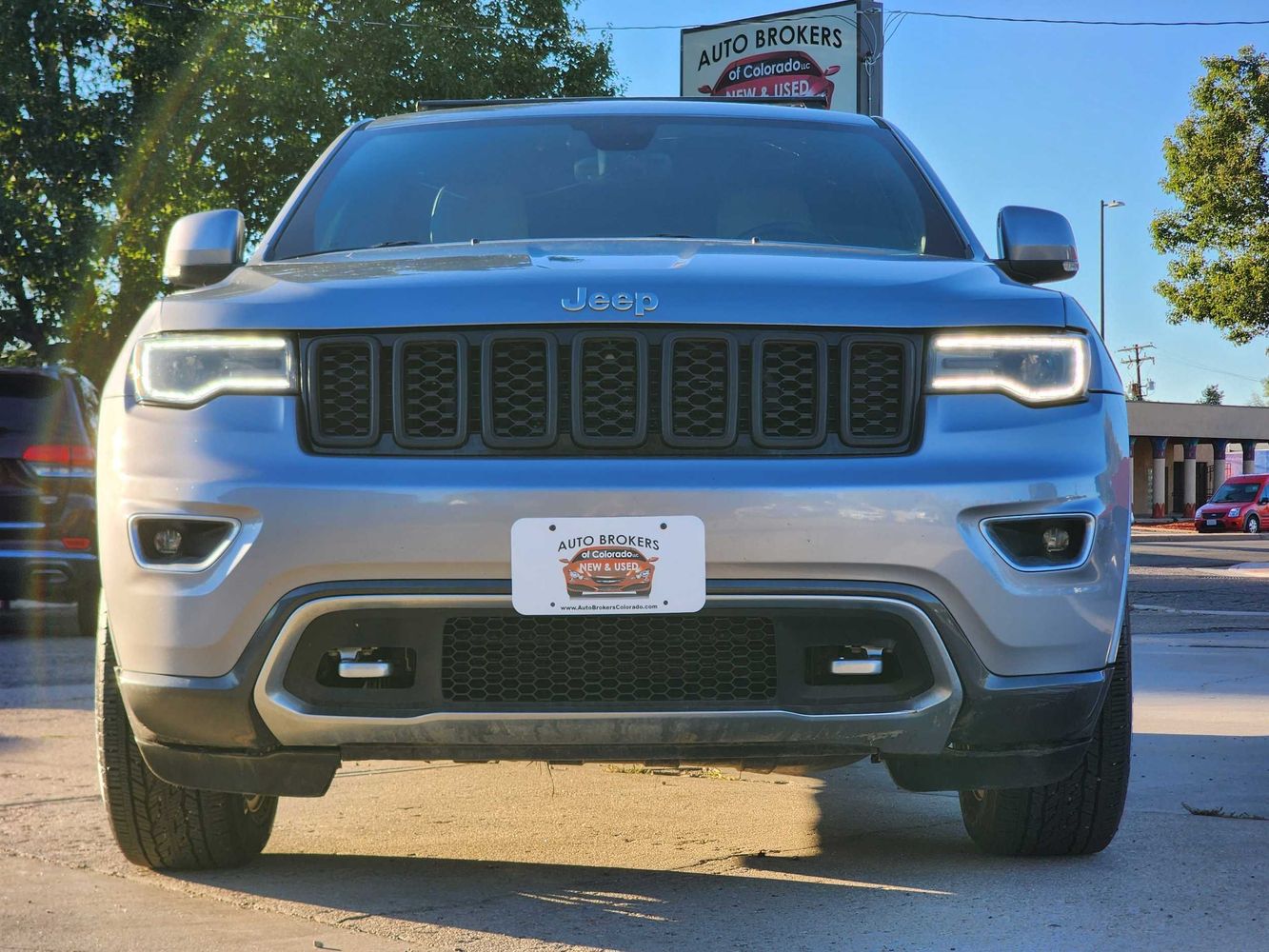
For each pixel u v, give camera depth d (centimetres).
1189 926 277
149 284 2286
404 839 362
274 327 283
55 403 953
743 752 281
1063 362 290
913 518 273
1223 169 3531
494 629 275
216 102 2408
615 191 385
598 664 276
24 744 504
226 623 275
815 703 276
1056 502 281
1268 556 2497
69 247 2162
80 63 2316
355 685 278
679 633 275
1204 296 3541
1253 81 3528
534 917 286
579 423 277
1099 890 305
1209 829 365
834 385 282
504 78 2725
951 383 284
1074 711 286
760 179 392
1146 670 762
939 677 278
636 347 278
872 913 288
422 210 379
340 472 274
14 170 2247
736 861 336
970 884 311
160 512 279
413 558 269
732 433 278
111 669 307
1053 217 361
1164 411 5491
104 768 308
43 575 941
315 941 268
